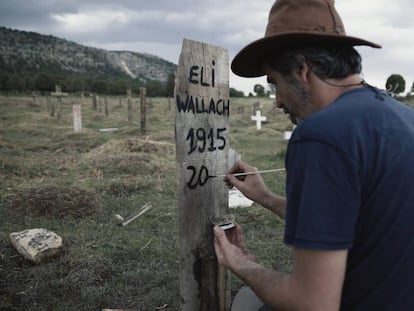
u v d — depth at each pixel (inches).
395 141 39.6
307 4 44.8
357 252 40.8
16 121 644.7
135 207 214.1
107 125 719.1
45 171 297.4
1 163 294.8
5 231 172.1
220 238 55.7
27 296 117.7
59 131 550.0
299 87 45.6
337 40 43.8
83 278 129.6
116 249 153.6
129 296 120.8
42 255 137.4
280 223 185.5
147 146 362.6
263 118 628.7
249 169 74.8
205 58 76.8
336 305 37.1
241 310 70.4
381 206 38.9
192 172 76.4
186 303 78.5
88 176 284.5
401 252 39.6
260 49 46.8
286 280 40.6
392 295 40.5
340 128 38.9
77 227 180.2
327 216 37.1
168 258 146.8
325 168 37.7
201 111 77.2
